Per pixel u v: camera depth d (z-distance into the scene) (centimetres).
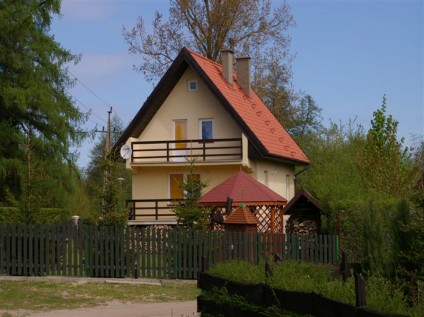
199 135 3672
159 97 3653
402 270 1142
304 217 2762
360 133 4591
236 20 4472
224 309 1135
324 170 3675
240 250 2167
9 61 3569
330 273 1157
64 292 1875
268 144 3653
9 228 2158
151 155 3734
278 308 972
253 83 4628
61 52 3744
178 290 1961
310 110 6944
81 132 3797
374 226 1352
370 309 786
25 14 3578
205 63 3781
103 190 2333
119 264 2161
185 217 2402
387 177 3045
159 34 4556
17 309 1609
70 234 2166
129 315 1527
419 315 754
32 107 3628
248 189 2909
